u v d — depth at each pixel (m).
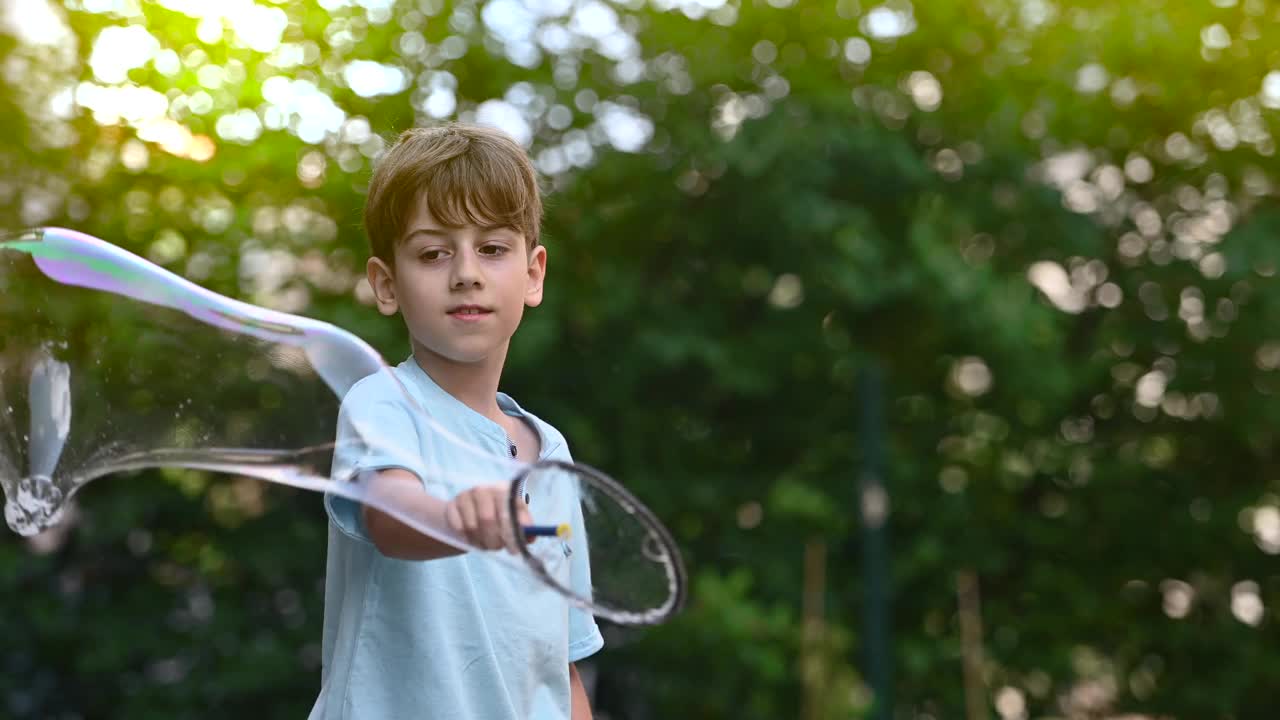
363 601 1.84
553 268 9.24
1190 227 10.50
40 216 8.34
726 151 8.99
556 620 1.94
